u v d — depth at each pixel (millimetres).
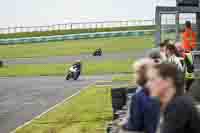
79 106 38875
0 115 37312
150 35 174375
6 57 140625
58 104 42500
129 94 22047
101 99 42562
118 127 14844
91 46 157000
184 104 8625
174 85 8891
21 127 30953
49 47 162375
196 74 25812
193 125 8531
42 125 31000
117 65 98938
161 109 9125
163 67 9000
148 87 11594
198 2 47594
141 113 11711
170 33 49375
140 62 12117
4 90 59656
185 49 33406
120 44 155000
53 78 78812
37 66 107188
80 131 27562
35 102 45438
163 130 8727
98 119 31422
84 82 67188
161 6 49531
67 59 123562
